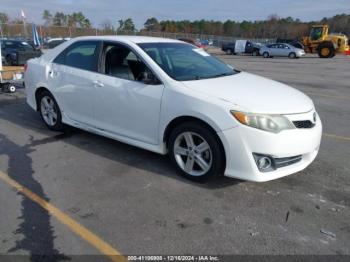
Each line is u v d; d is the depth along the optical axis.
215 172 3.63
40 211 3.24
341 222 3.15
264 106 3.43
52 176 3.96
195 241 2.84
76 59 4.96
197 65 4.49
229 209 3.33
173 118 3.77
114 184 3.79
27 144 4.97
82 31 32.38
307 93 9.93
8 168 4.16
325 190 3.74
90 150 4.76
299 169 3.63
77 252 2.69
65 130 5.59
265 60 26.73
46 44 24.03
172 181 3.86
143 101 4.02
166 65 4.12
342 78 14.01
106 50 4.59
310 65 21.30
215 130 3.46
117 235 2.90
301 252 2.73
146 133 4.14
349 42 38.28
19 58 9.40
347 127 6.23
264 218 3.19
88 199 3.47
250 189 3.71
